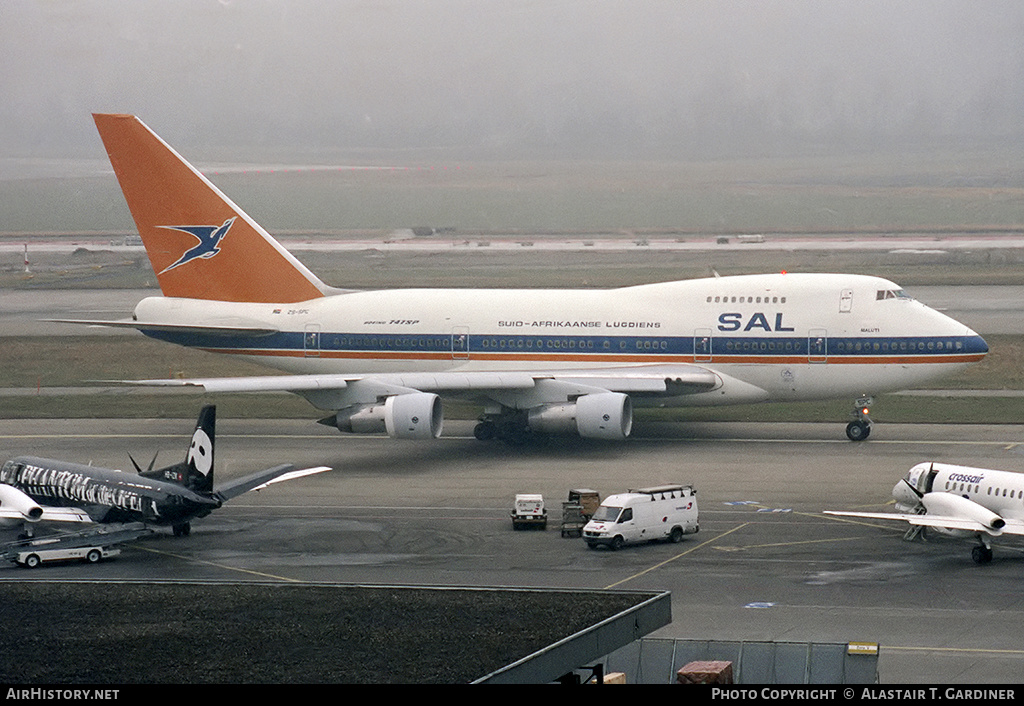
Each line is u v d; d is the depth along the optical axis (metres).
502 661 88.88
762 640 126.31
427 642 93.56
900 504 180.62
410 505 198.88
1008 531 157.62
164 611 103.81
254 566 164.38
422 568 162.25
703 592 149.50
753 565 161.88
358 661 89.38
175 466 177.75
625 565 162.62
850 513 166.62
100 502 175.62
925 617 138.12
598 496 182.88
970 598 145.62
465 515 191.88
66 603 106.12
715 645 112.62
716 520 186.25
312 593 109.00
